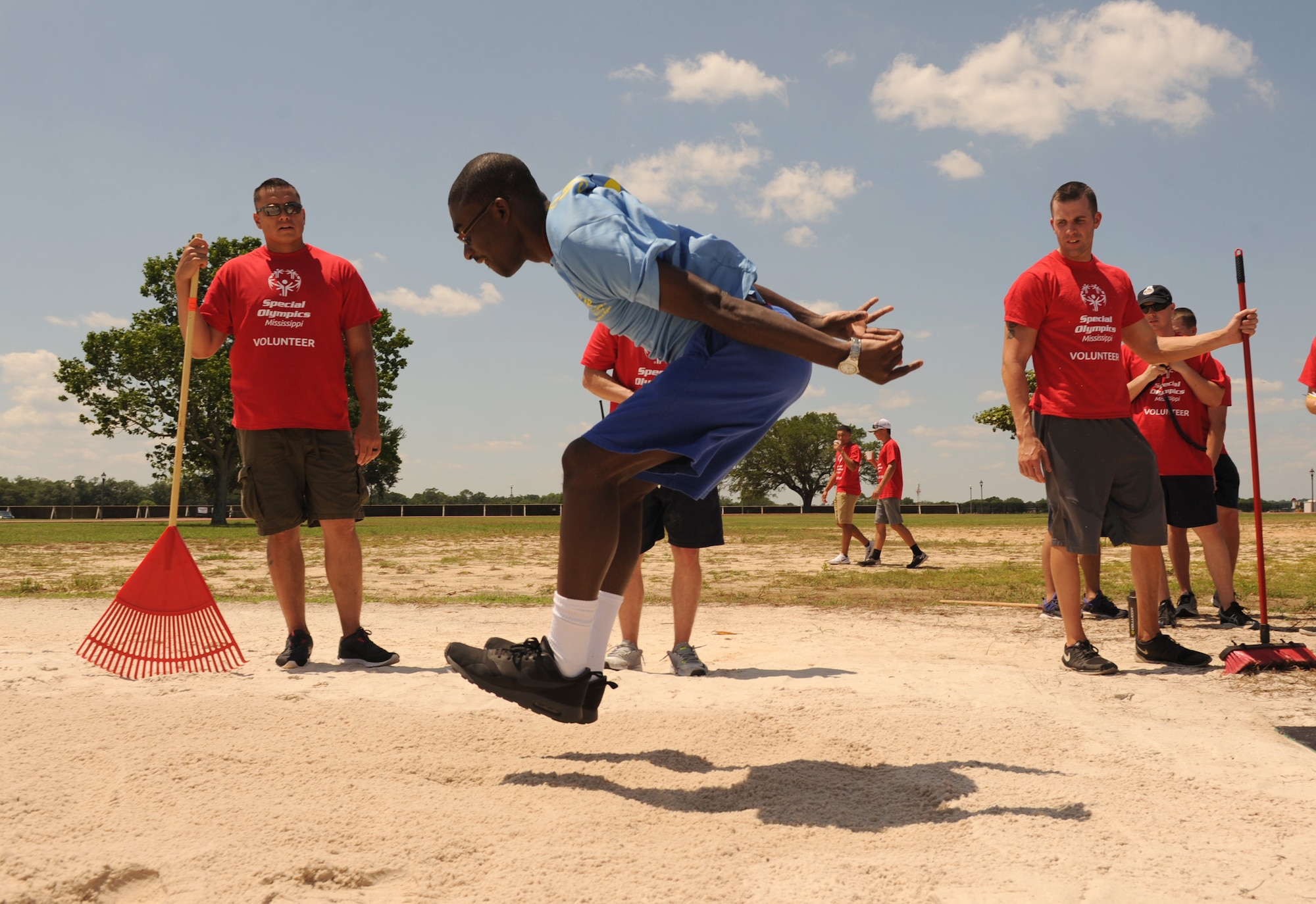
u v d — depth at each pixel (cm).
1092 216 449
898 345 222
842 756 274
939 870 190
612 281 228
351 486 437
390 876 185
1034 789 242
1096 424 443
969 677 405
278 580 427
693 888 180
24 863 180
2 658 413
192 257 405
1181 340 466
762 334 221
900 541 2003
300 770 247
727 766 266
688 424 239
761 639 550
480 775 252
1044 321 453
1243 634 563
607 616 267
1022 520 4266
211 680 378
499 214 249
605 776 253
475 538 2209
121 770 243
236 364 430
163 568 381
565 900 174
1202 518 604
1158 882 186
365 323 454
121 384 3478
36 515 5278
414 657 458
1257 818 223
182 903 171
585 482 241
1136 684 400
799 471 10369
